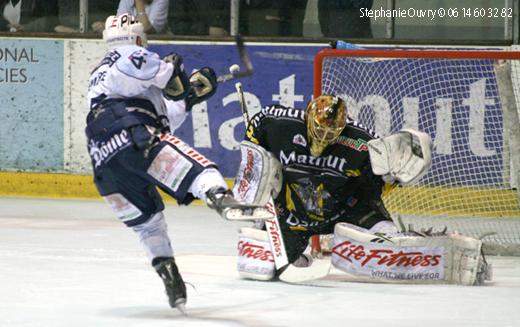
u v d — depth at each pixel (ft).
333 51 56.34
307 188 47.01
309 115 45.01
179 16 87.66
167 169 36.11
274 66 84.58
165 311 38.88
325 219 47.85
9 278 46.85
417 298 42.47
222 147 85.51
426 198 75.66
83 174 87.97
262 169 45.39
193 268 51.31
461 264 46.60
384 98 76.95
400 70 77.36
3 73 88.38
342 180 46.75
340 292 43.98
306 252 56.44
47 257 54.49
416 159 44.62
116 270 49.83
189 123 85.92
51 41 87.45
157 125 37.52
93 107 37.70
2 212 78.38
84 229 68.54
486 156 76.28
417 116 77.56
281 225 47.93
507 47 81.51
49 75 87.66
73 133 87.61
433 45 82.23
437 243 46.55
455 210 75.25
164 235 38.55
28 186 88.74
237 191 46.37
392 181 46.44
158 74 36.88
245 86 85.15
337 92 75.77
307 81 84.43
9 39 88.07
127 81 36.83
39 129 88.22
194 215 78.43
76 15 88.94
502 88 67.05
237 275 49.08
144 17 86.89
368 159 46.19
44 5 89.40
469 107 77.20
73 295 42.34
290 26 86.28
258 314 38.29
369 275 46.62
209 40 85.66
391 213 75.66
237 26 86.63
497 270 52.85
